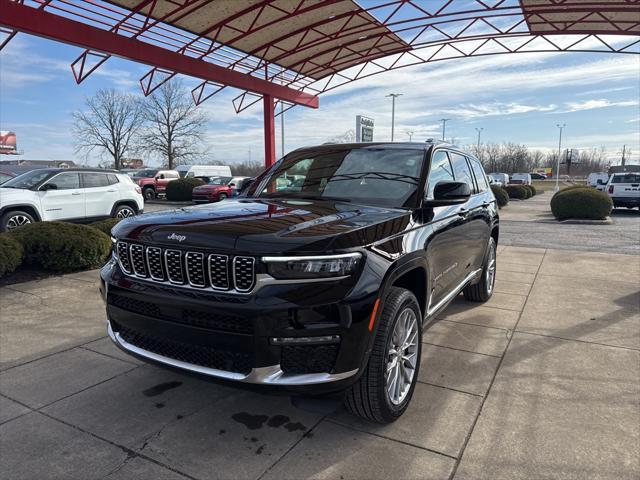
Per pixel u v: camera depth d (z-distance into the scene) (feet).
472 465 7.97
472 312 16.75
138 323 8.82
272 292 7.55
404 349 9.46
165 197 98.73
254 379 7.61
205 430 9.08
